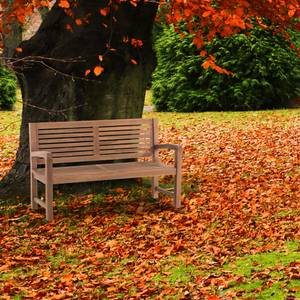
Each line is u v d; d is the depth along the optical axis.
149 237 7.57
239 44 19.81
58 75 9.50
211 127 16.72
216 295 5.46
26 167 9.62
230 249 6.96
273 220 8.06
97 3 9.34
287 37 11.14
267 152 12.74
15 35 10.15
